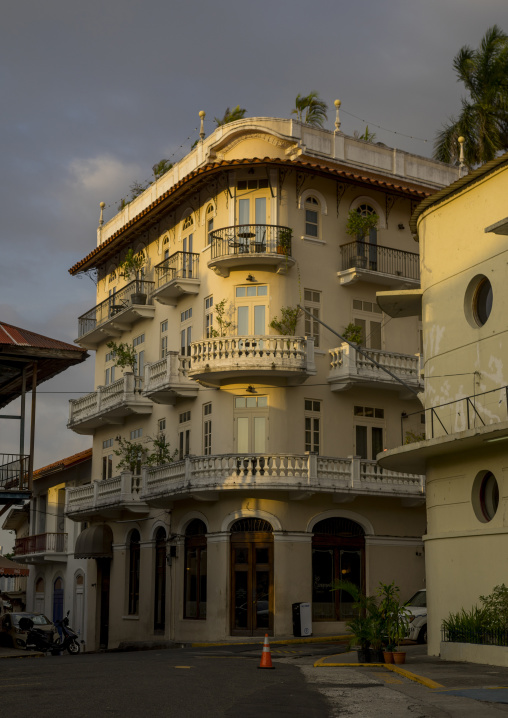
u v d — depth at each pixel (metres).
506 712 12.09
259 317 36.84
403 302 25.73
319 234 38.25
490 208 22.27
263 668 19.22
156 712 11.94
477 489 22.19
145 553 40.66
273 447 35.94
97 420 45.22
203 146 40.78
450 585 22.58
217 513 35.66
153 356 42.28
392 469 26.22
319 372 37.22
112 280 48.06
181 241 40.94
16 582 61.94
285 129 37.81
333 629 35.53
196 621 36.22
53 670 18.88
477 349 22.23
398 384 37.75
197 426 38.03
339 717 11.97
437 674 17.25
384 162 40.62
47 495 54.44
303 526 35.53
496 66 41.25
